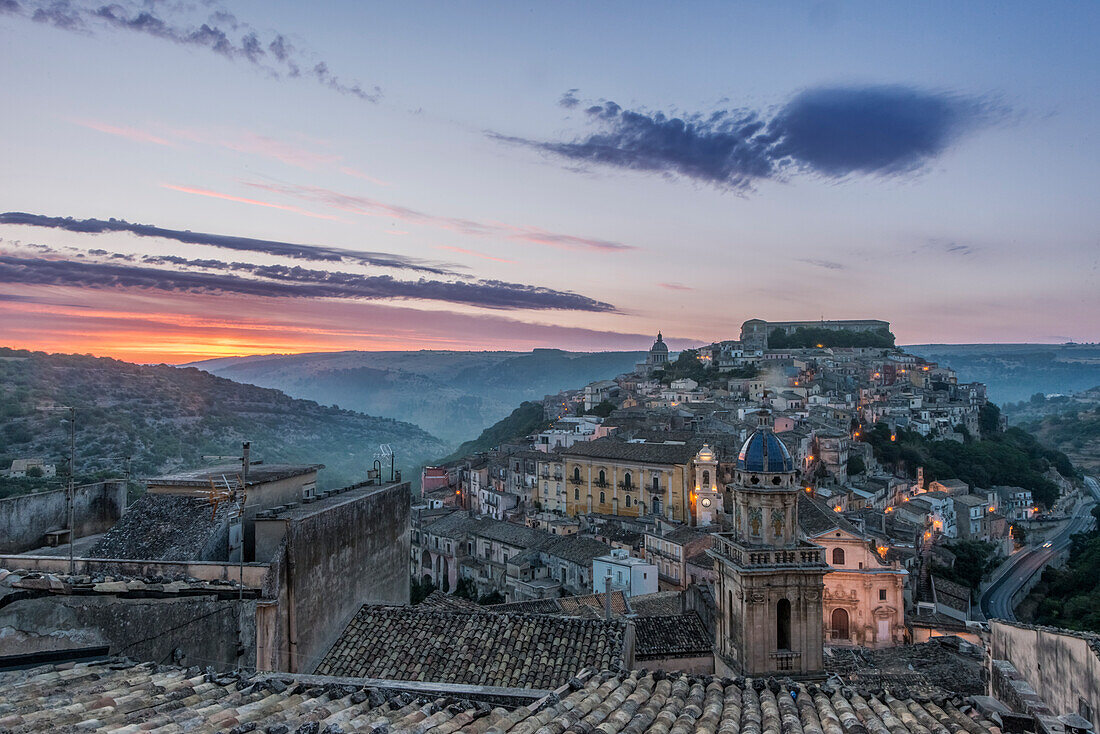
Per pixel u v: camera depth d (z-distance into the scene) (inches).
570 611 1964.8
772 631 1587.1
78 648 768.9
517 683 978.1
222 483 1166.3
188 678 656.4
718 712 637.3
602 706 621.6
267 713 580.7
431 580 4448.8
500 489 5703.7
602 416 7111.2
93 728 509.7
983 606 4035.4
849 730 608.4
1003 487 5856.3
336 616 1141.1
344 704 616.4
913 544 3816.4
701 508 4089.6
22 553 1173.1
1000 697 799.7
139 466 4815.5
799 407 6230.3
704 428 5482.3
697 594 2052.2
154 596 903.1
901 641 2721.5
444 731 565.6
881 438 5797.2
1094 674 724.7
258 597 943.7
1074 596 4087.1
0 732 490.3
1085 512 6373.0
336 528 1153.4
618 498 4675.2
